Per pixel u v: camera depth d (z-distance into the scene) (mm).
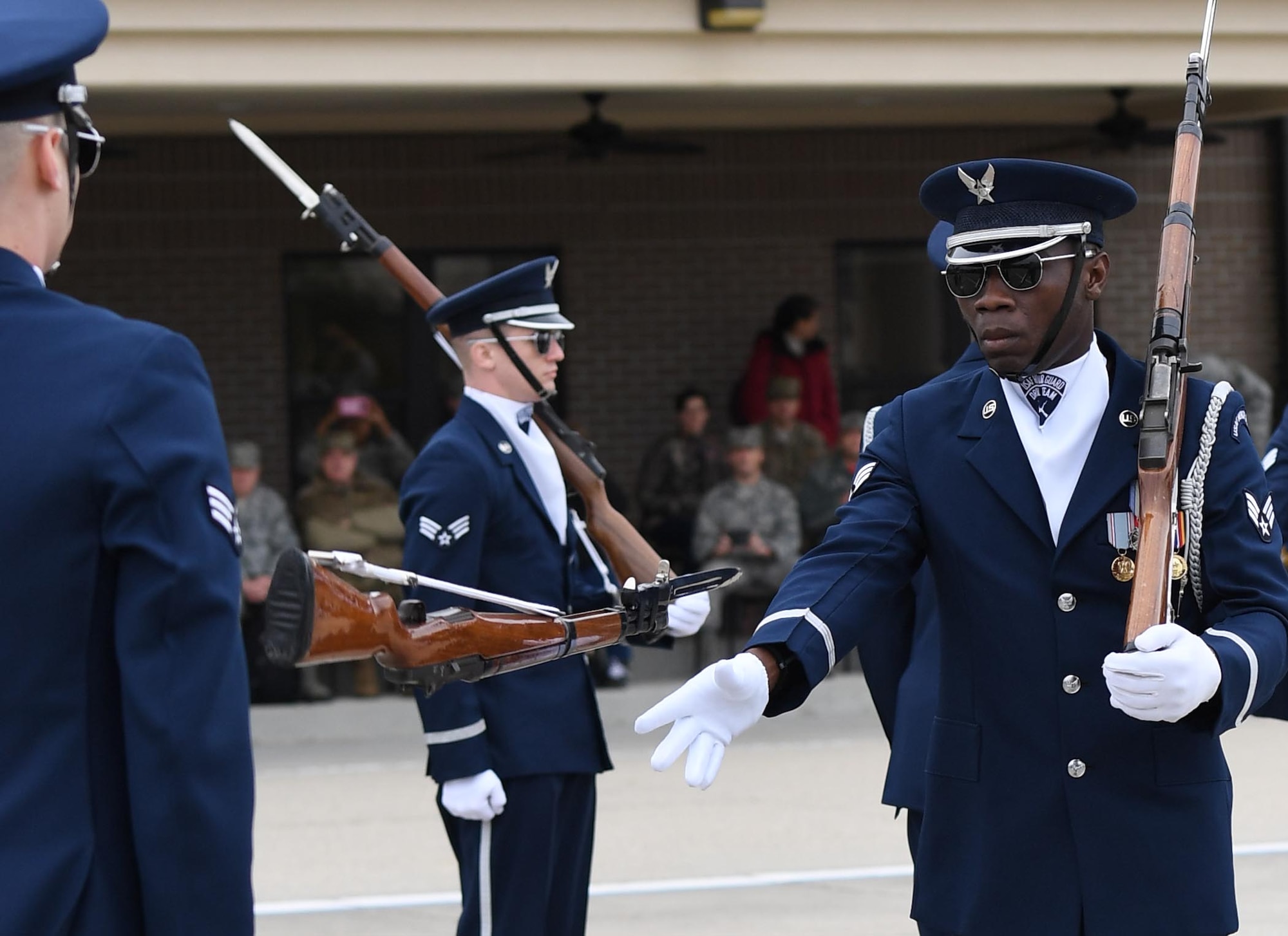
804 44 33156
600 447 41875
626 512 41469
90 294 39250
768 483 36406
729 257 42406
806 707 35750
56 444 7359
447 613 9281
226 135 39656
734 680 8734
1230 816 9938
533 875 14023
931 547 10148
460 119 39594
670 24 32344
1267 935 18891
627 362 41969
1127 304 43844
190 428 7504
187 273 39625
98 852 7359
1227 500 9547
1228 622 9258
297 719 33469
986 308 9742
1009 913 9727
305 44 31141
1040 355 9758
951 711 10062
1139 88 38656
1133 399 9906
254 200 39906
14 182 7680
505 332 14531
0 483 7348
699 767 8688
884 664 14070
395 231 40781
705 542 36000
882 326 43562
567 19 31938
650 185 42000
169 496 7359
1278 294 45094
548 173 41469
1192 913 9562
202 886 7180
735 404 39844
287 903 21078
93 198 39219
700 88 33094
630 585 10695
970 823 9898
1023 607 9789
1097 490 9742
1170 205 10000
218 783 7242
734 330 42469
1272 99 40031
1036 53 34250
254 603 33969
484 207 41219
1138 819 9625
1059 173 9547
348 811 26547
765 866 22625
